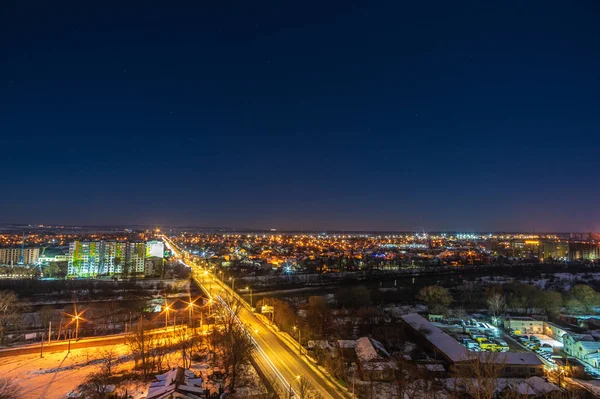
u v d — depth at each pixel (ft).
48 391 354.33
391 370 414.62
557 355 535.60
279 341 513.04
